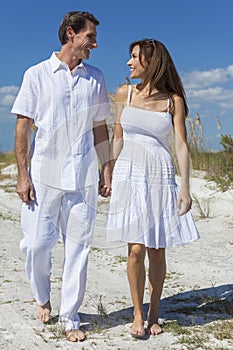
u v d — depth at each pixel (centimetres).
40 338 446
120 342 440
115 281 619
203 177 1211
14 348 429
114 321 485
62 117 438
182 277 624
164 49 447
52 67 438
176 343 435
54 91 436
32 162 449
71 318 451
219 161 1258
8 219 1030
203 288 579
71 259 447
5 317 493
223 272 636
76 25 431
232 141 1231
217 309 512
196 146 1437
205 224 906
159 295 462
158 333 456
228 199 1054
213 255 724
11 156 2062
